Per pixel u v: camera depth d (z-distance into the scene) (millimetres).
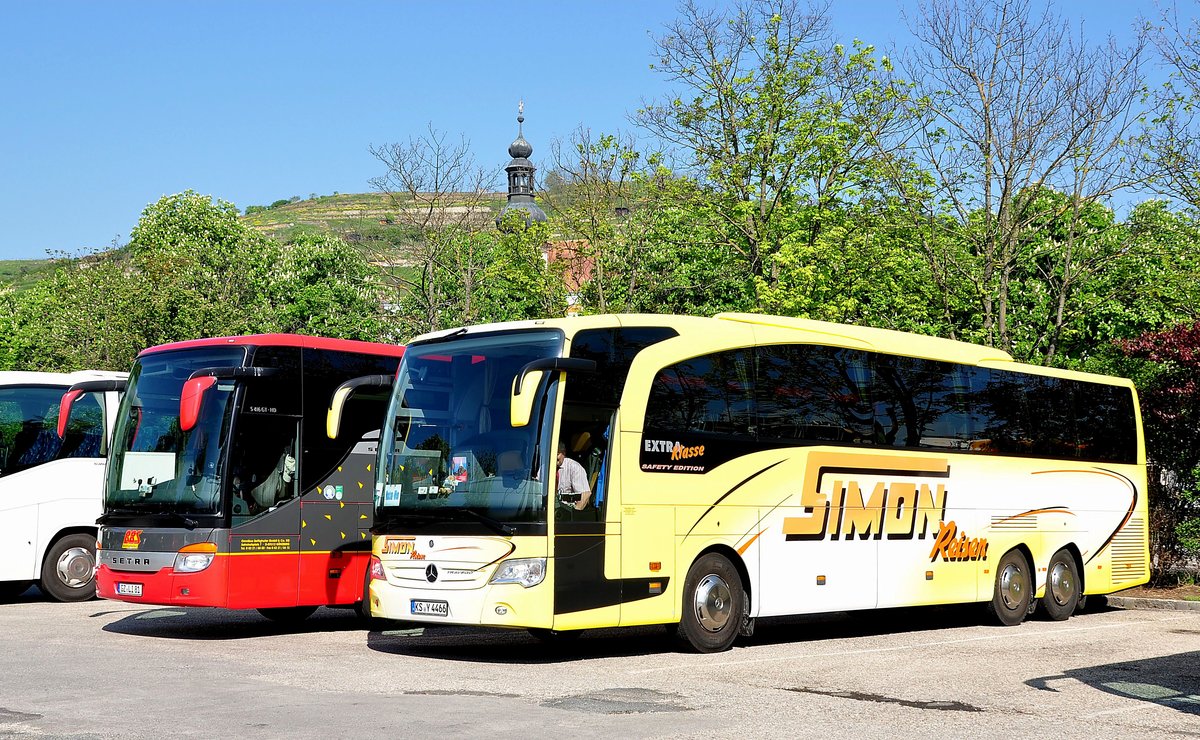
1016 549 18484
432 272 37688
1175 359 21406
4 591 23484
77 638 15188
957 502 17422
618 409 13305
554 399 12781
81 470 20938
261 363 15742
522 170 54781
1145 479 21000
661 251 35719
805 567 15148
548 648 14492
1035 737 8961
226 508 15102
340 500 16234
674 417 13844
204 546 15008
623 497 13195
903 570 16484
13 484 20266
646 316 13945
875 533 16125
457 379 13453
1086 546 19641
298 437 15938
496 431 13008
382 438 13867
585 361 12898
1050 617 19125
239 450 15344
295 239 71812
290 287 63812
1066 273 26938
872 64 28625
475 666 12648
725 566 14273
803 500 15195
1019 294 30641
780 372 15195
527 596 12422
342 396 14539
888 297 28688
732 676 12016
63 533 20859
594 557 12867
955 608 20250
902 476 16594
